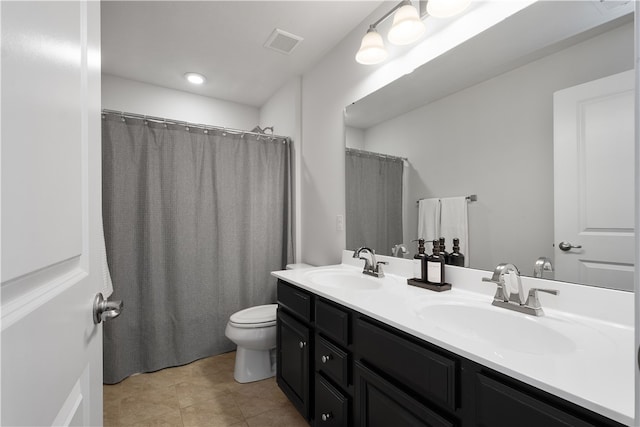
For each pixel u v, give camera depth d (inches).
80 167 23.5
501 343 41.1
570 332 35.3
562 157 43.1
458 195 57.2
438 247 57.7
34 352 16.1
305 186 104.1
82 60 24.3
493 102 51.6
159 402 72.3
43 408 17.0
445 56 59.0
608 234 38.5
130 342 84.0
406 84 67.1
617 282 37.6
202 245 94.6
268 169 105.8
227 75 105.0
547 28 44.8
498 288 44.8
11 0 13.9
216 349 96.1
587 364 27.8
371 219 76.9
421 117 64.2
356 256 74.2
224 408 70.2
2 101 13.1
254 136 103.6
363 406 44.5
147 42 85.4
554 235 43.8
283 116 113.2
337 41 86.5
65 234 20.3
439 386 33.2
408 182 67.2
